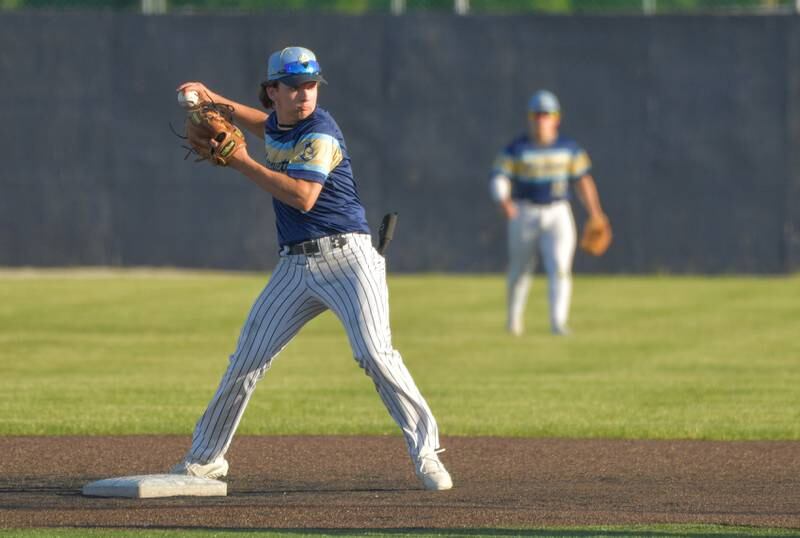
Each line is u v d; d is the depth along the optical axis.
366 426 32.31
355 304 23.14
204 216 76.75
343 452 28.95
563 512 22.25
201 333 52.47
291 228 23.30
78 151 76.31
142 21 76.12
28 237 76.62
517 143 53.00
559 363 44.62
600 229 54.75
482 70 76.19
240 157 22.33
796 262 75.50
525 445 29.95
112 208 76.69
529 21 75.75
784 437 31.05
